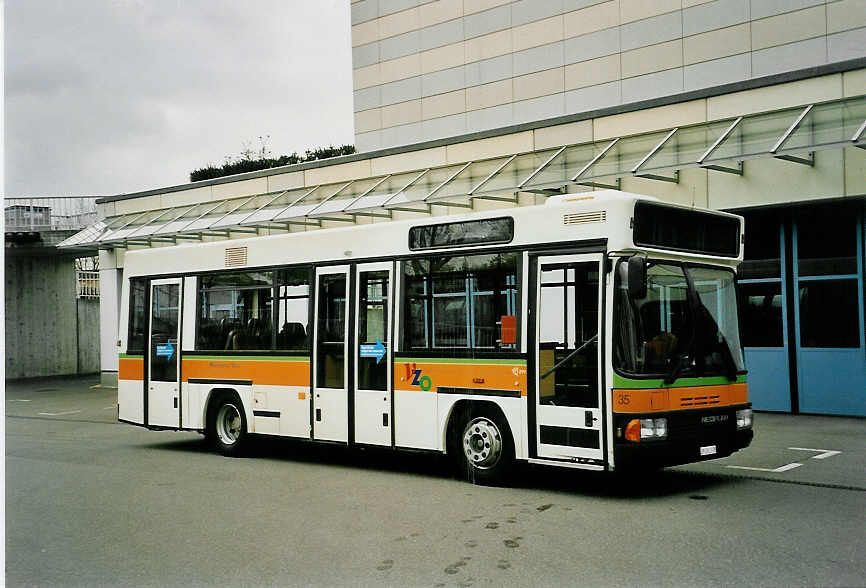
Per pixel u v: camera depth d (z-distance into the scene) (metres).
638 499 8.88
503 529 7.57
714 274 9.50
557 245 9.14
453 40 29.09
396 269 10.73
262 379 12.33
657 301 8.80
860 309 15.96
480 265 9.85
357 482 10.33
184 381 13.49
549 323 9.14
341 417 11.26
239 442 12.77
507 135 20.62
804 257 16.69
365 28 31.89
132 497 9.64
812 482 9.78
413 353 10.45
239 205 26.03
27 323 37.41
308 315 11.79
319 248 11.70
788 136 14.62
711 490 9.35
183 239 27.36
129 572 6.50
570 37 25.67
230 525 8.02
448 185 20.44
